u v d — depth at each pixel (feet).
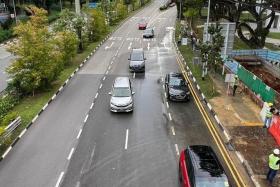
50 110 83.87
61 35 118.62
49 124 75.92
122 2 248.11
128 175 57.00
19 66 91.09
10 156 62.75
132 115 80.89
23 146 66.28
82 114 81.35
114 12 224.33
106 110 83.76
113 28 205.87
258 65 132.46
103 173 57.52
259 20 149.69
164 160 61.57
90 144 67.05
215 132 72.18
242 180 55.67
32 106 85.40
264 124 74.49
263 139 69.00
